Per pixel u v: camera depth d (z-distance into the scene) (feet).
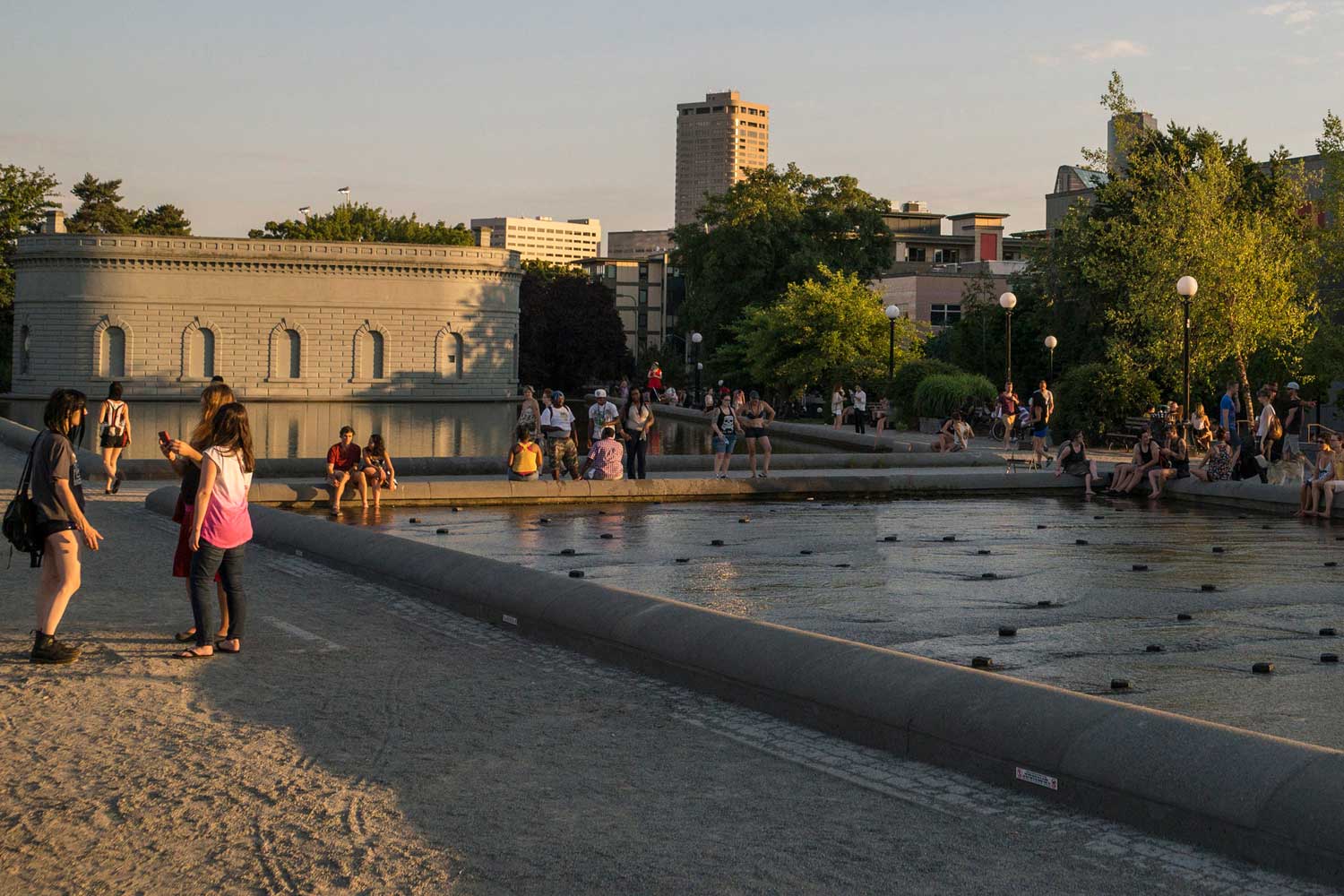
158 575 43.06
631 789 21.65
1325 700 28.40
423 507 69.82
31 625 34.58
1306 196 152.76
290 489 68.54
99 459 80.28
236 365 268.00
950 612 38.91
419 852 18.58
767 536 57.88
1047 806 21.03
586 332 355.97
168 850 18.57
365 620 36.37
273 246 267.59
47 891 17.12
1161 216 123.85
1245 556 51.85
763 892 17.26
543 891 17.22
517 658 31.89
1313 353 127.34
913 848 18.99
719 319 251.60
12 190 256.73
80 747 23.53
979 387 140.15
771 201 252.21
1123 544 55.67
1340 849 17.33
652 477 85.92
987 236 328.49
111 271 261.03
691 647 28.94
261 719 25.70
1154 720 20.83
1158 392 118.93
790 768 23.03
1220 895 17.30
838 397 150.41
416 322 278.46
